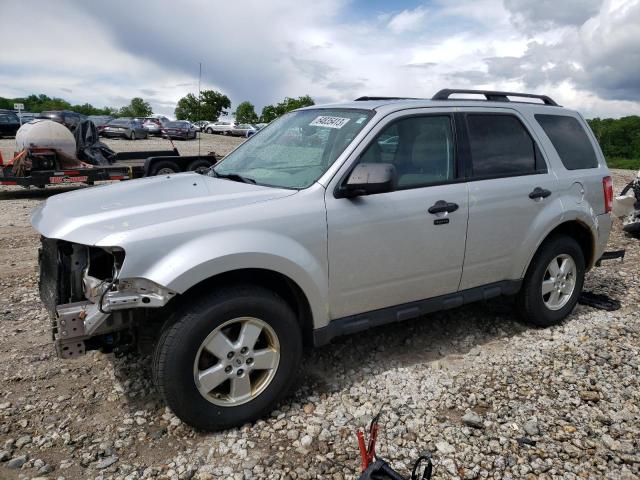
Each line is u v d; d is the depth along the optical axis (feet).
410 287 12.64
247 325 10.34
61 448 9.89
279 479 9.16
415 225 12.22
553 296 15.61
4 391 11.74
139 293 9.31
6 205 37.11
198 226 9.80
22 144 40.19
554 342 14.70
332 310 11.60
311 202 10.98
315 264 10.94
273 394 10.77
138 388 11.96
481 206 13.30
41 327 15.26
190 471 9.29
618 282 20.24
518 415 11.11
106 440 10.16
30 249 24.25
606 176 16.47
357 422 10.80
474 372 12.96
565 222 15.39
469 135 13.56
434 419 10.95
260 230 10.29
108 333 10.13
